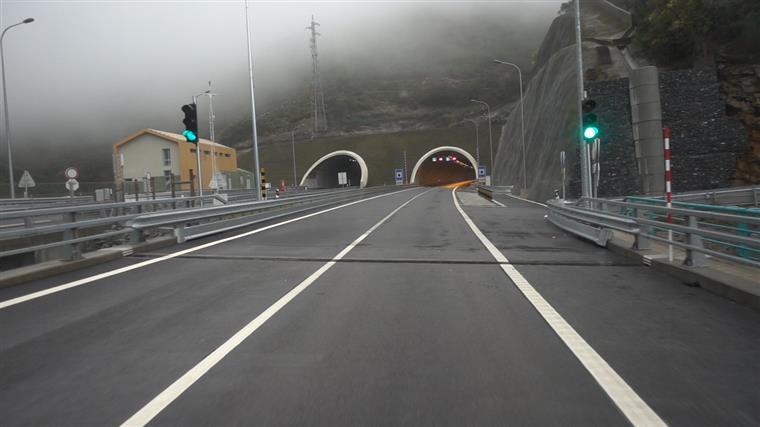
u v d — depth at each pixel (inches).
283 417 137.3
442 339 203.6
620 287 299.0
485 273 346.3
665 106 1309.1
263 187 1019.9
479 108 4869.6
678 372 166.7
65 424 134.5
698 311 243.3
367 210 1055.0
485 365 174.4
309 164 3998.5
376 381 161.3
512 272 349.1
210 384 160.6
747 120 1289.4
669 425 131.0
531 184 1787.6
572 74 1555.1
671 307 251.3
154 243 468.8
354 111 5201.8
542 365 173.8
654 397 147.6
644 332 210.5
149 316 242.1
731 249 442.6
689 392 151.1
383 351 189.9
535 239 542.0
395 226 698.8
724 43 1459.2
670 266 331.9
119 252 419.8
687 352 185.8
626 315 237.1
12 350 194.5
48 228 354.0
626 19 1760.6
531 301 265.6
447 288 299.1
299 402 146.6
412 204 1294.3
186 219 531.2
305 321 231.8
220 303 266.4
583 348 191.0
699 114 1290.6
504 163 2496.3
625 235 491.8
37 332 217.6
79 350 194.2
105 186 1314.0
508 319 232.2
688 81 1301.7
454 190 2591.0
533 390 153.1
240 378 165.3
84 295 286.0
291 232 622.5
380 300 270.5
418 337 206.5
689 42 1428.4
